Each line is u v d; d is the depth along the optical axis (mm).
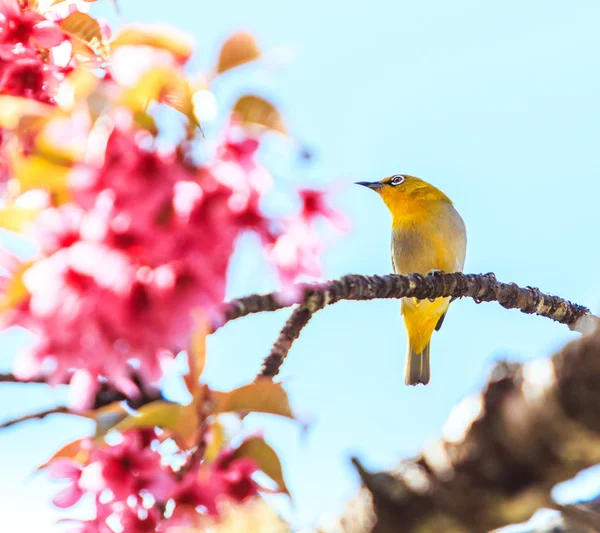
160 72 743
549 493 758
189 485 933
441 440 792
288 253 755
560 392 701
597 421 693
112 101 734
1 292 708
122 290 700
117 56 764
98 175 710
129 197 700
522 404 727
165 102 763
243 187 743
